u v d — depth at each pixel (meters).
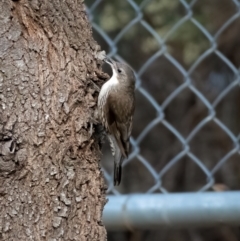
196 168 15.88
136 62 15.60
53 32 6.62
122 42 15.36
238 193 7.25
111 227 7.42
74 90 6.61
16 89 6.25
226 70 15.38
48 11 6.63
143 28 14.69
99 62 7.11
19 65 6.30
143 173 15.94
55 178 6.33
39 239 6.16
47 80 6.43
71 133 6.53
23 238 6.11
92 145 6.75
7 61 6.27
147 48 14.89
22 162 6.16
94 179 6.66
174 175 15.98
